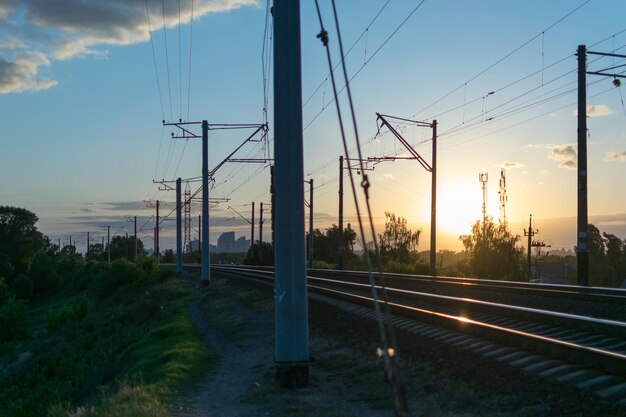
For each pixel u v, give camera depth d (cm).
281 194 1345
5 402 3092
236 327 2355
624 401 832
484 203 7556
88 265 10475
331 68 554
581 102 2859
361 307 2150
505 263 6550
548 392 950
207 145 4944
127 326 3706
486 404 977
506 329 1285
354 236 10519
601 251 7662
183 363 1598
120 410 1071
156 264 7581
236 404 1183
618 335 1292
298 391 1256
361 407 1098
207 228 4962
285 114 1343
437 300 2122
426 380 1186
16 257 12538
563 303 2036
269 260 9194
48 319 5728
